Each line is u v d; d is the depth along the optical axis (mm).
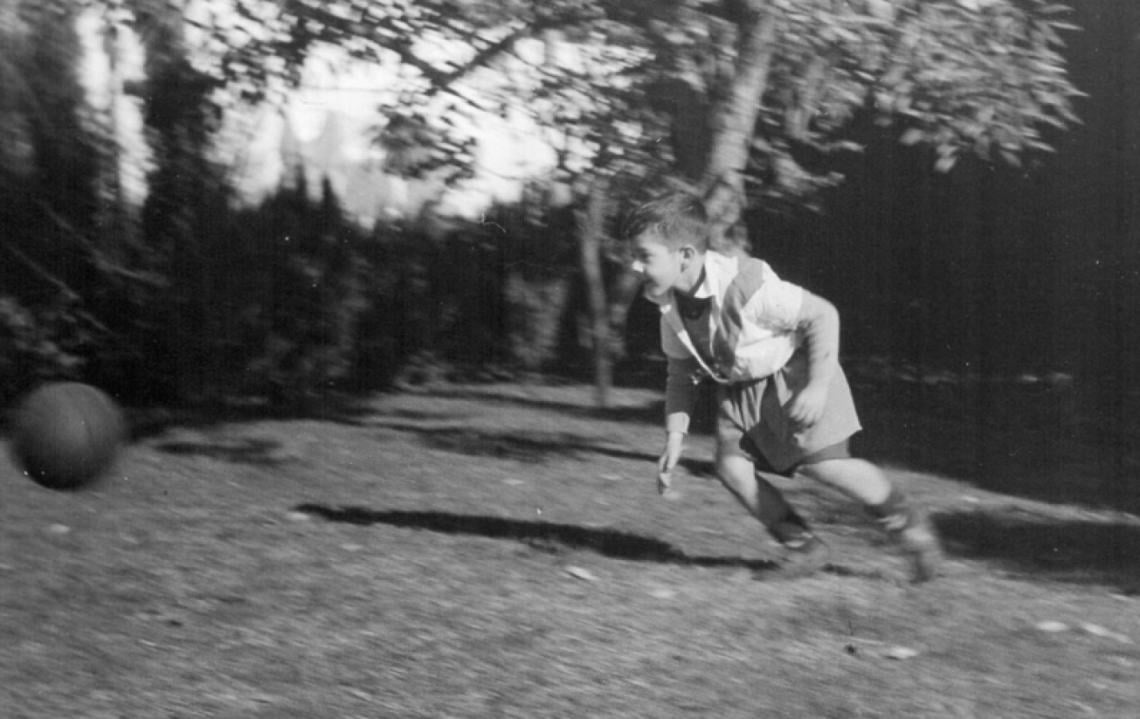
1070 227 16828
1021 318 17297
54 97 9992
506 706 4086
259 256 11781
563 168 8164
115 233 10859
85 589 5262
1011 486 9391
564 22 7418
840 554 6535
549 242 14914
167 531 6477
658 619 5055
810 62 7984
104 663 4363
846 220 17250
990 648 4828
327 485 8094
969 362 17453
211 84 9531
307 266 12156
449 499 7809
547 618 5020
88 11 8453
